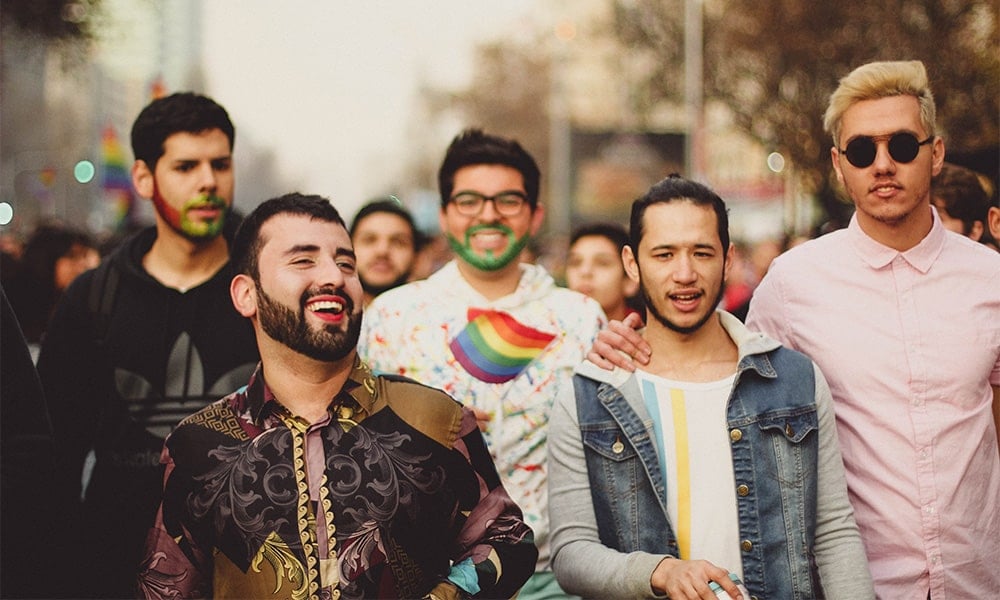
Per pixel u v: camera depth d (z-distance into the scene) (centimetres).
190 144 427
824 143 1962
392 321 460
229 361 425
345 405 298
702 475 339
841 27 1898
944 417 366
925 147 368
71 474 422
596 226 667
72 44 1709
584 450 347
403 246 686
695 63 2502
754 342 348
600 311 466
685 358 351
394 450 296
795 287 386
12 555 302
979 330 370
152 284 425
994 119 1675
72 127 5050
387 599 288
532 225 470
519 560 309
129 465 419
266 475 290
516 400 444
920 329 370
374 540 288
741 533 335
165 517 296
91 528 419
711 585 307
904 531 363
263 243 298
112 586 416
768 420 340
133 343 421
